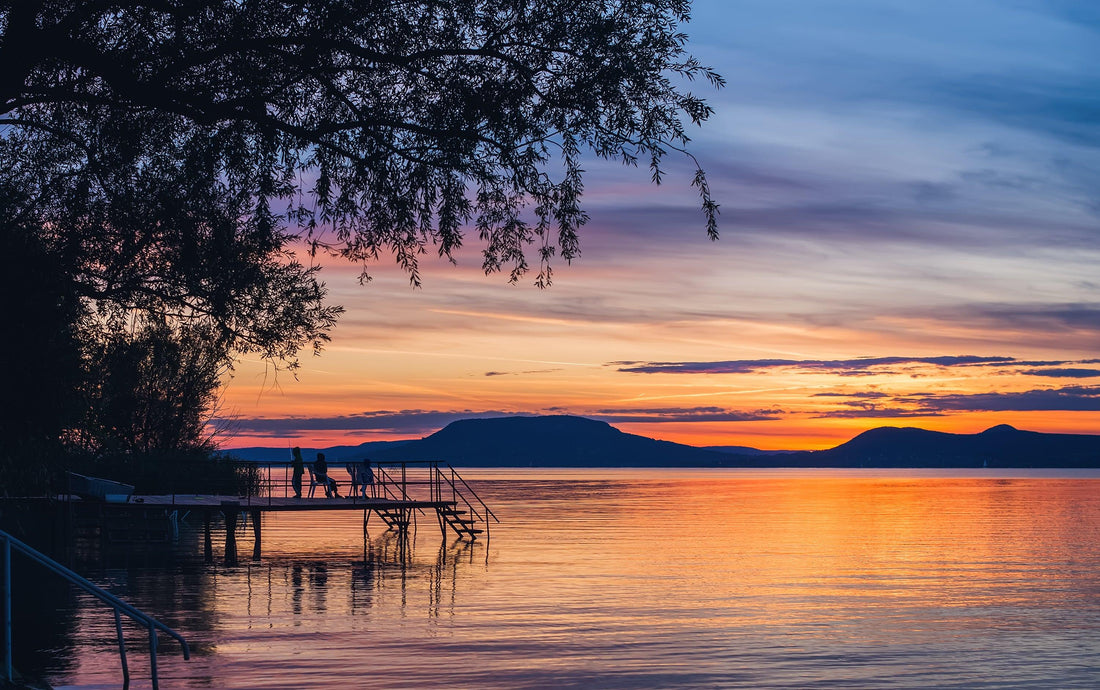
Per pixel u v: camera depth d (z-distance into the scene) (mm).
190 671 16109
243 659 17375
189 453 49531
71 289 14156
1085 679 16953
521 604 25516
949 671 17531
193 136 13750
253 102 12477
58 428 15766
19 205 14398
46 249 14086
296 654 17969
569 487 170750
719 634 21266
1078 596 29094
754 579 32719
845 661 18359
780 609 25469
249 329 15359
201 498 40656
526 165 12891
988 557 42625
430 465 45844
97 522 46500
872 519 73188
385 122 12602
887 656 18922
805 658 18609
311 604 24703
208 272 14344
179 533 47969
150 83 12242
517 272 13656
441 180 13312
